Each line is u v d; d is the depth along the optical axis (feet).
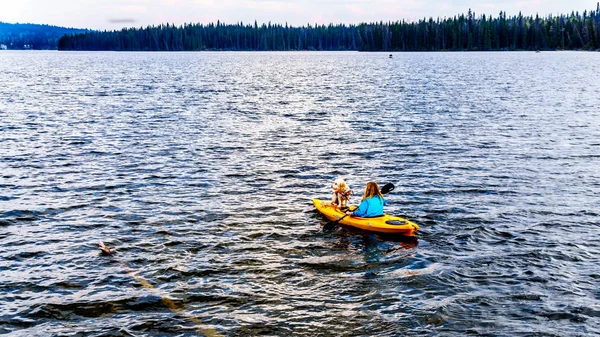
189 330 31.76
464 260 41.22
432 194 58.54
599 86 190.70
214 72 312.71
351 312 33.65
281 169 69.67
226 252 42.86
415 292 36.14
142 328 32.01
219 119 112.78
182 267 39.96
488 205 54.54
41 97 154.61
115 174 66.44
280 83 222.07
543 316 32.94
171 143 85.35
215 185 62.03
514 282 37.42
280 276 38.68
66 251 42.91
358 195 59.36
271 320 32.78
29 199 56.18
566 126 101.19
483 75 260.83
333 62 481.87
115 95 163.12
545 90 176.55
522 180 63.82
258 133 95.20
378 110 126.93
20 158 74.02
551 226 48.29
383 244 44.60
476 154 77.61
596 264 40.16
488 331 31.40
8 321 32.73
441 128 99.45
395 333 31.35
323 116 117.39
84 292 36.22
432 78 242.58
